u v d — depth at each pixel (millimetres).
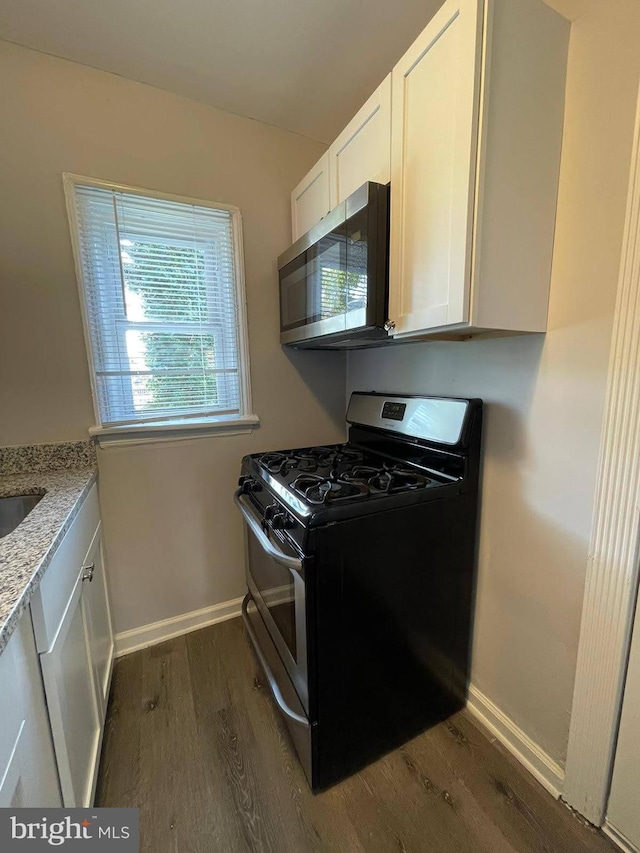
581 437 999
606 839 1036
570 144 964
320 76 1483
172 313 1688
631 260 854
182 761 1252
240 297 1783
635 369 869
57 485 1314
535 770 1204
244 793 1156
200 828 1067
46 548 830
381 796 1148
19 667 702
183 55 1375
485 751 1288
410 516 1172
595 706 1021
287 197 1841
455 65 868
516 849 1021
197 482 1817
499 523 1262
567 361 1016
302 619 1072
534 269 1002
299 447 2053
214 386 1825
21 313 1415
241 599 2002
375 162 1184
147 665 1667
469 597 1373
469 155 855
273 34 1297
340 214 1254
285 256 1729
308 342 1635
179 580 1838
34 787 729
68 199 1420
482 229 897
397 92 1058
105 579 1585
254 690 1536
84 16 1208
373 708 1210
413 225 1044
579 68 931
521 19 864
